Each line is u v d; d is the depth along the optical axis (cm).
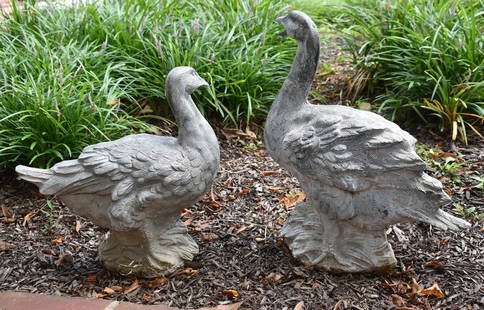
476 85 424
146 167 260
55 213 363
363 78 511
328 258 287
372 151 258
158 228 284
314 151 263
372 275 289
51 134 388
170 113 477
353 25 557
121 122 414
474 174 389
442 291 276
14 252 323
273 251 314
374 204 264
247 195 380
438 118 468
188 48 479
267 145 289
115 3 538
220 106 477
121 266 290
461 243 317
